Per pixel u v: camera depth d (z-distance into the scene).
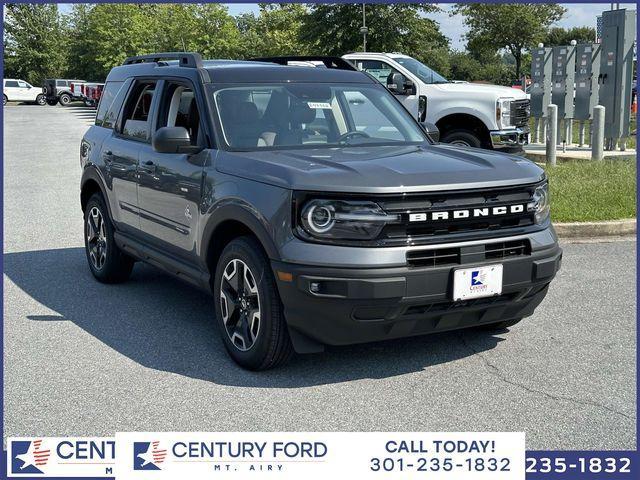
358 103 5.94
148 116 6.40
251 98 5.60
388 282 4.26
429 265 4.40
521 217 4.77
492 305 4.68
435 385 4.62
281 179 4.54
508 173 4.73
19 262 8.18
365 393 4.52
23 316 6.20
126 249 6.68
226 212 4.87
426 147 5.53
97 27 62.25
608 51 15.89
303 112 5.62
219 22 52.84
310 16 41.22
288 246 4.40
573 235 8.82
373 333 4.46
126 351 5.32
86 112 47.22
